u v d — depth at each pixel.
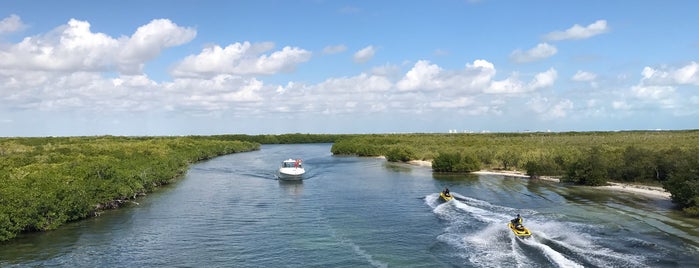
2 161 57.03
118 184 49.31
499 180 70.38
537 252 31.28
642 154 66.94
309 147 186.50
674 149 66.56
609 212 44.91
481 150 94.69
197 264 29.80
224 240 35.38
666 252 30.97
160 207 48.59
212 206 49.19
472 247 32.88
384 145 136.38
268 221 41.78
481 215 43.75
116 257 31.19
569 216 43.03
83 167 49.38
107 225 40.19
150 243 34.56
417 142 141.88
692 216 42.81
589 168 65.06
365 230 38.22
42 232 37.56
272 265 29.48
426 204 49.88
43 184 40.88
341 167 93.62
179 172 78.56
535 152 85.62
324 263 29.78
